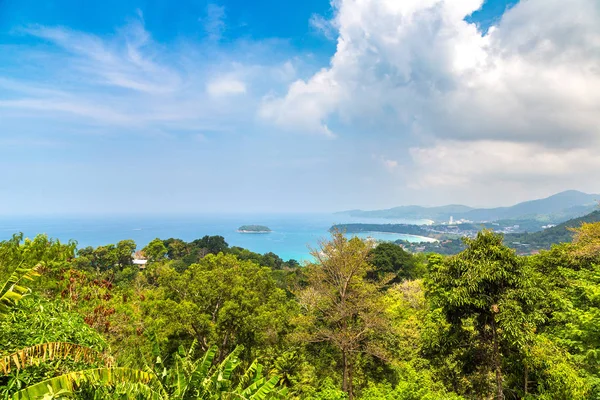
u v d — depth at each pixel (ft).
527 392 41.63
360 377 64.23
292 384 65.57
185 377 25.54
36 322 24.73
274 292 74.64
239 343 64.80
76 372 17.83
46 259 39.81
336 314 59.36
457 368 49.85
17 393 16.08
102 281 59.77
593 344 38.68
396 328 66.54
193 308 57.52
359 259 60.23
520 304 39.50
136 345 48.37
